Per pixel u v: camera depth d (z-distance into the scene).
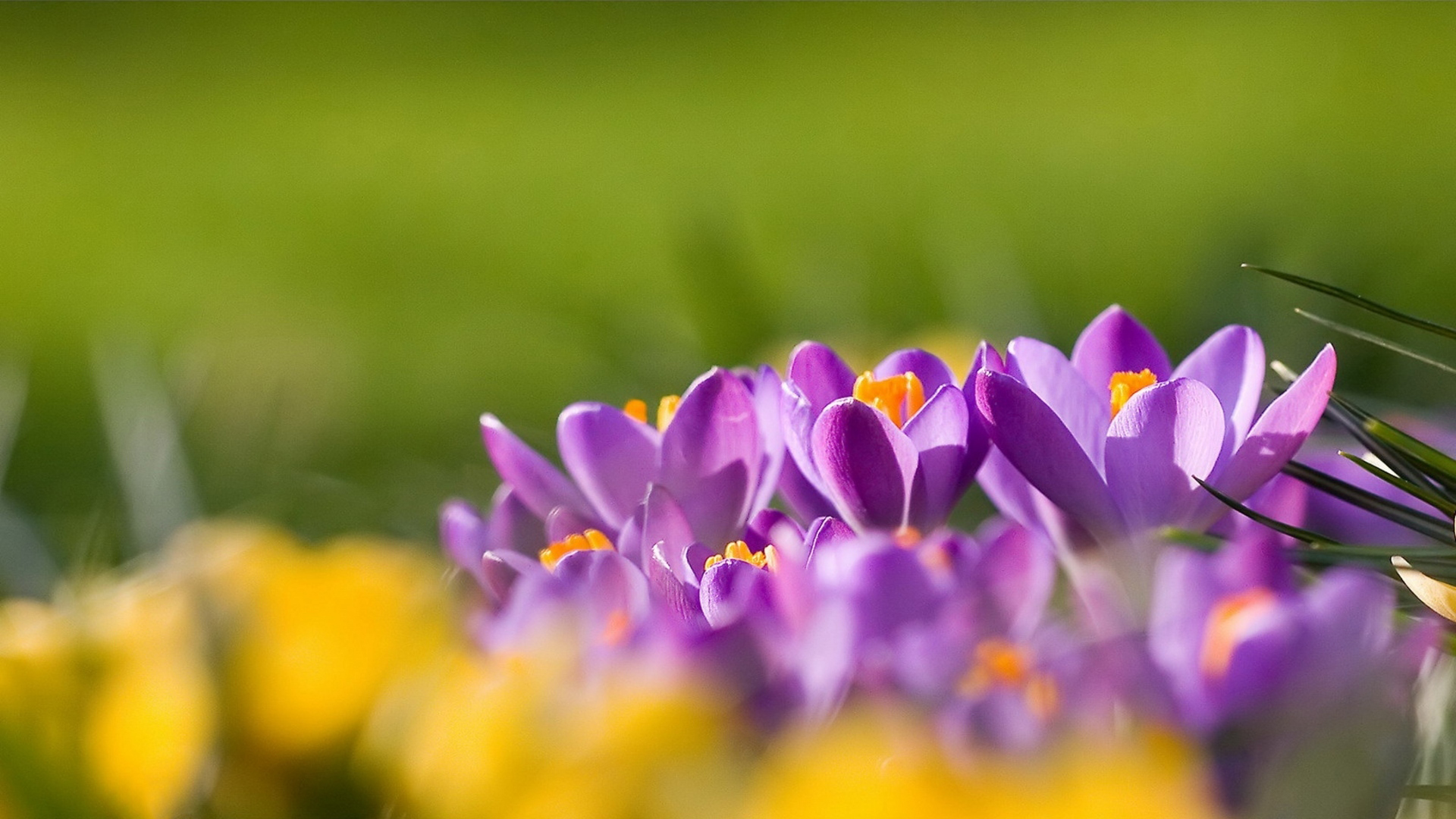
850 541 0.99
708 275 2.21
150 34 11.48
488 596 1.02
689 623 0.98
